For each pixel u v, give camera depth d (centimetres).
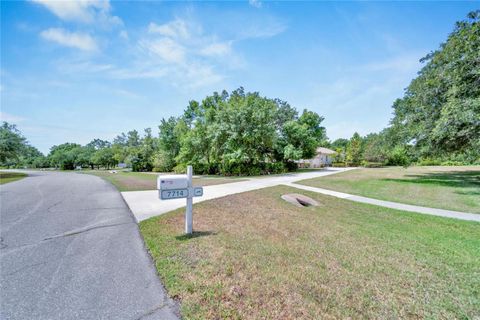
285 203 761
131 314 218
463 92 1045
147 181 1642
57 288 263
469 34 1047
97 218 579
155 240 414
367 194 955
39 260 338
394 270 312
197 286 264
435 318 215
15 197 913
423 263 334
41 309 226
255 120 2030
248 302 235
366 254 364
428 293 258
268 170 2278
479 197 889
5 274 296
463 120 948
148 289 261
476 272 309
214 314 216
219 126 2028
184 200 816
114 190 1118
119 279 283
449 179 1496
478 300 245
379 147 1781
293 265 320
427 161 3281
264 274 293
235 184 1293
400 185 1231
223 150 2136
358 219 581
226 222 537
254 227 499
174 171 2902
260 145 2228
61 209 683
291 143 2838
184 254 353
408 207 723
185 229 471
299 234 457
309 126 3722
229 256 346
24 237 438
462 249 391
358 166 3925
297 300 239
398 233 474
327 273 300
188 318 212
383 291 260
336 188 1119
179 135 3092
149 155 3919
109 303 235
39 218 579
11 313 220
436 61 1272
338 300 241
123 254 359
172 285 266
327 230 486
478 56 982
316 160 4262
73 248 384
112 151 5647
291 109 3772
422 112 1293
